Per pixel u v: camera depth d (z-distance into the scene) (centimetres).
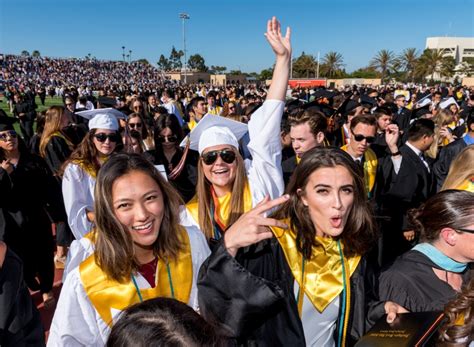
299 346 166
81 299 171
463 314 143
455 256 189
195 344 102
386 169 436
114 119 382
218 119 340
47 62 8188
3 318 161
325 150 174
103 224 166
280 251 175
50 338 173
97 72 8638
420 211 204
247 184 276
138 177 164
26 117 1421
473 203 183
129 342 102
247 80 9562
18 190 382
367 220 179
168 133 434
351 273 178
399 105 1353
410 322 146
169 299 113
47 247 419
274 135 285
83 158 365
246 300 148
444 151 534
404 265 195
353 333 177
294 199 178
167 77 9769
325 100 1045
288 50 280
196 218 277
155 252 182
